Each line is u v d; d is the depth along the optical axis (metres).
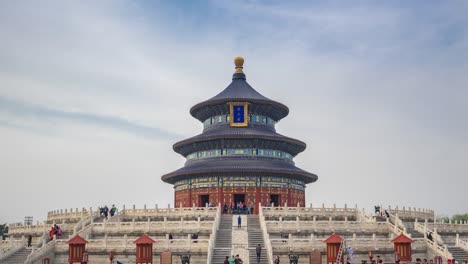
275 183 119.69
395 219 90.06
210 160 123.44
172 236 83.12
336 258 68.12
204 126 134.12
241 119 127.00
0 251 75.81
